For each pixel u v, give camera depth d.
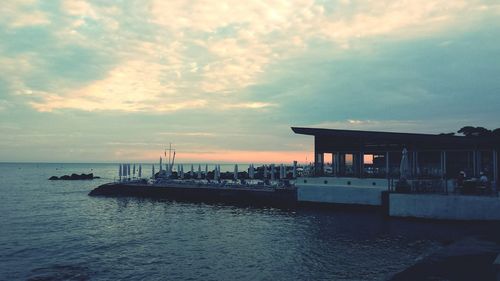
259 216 38.00
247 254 23.17
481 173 33.34
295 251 23.53
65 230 32.31
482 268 15.50
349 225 31.12
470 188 30.81
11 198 61.00
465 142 35.94
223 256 22.88
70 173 189.12
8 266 21.45
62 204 52.22
